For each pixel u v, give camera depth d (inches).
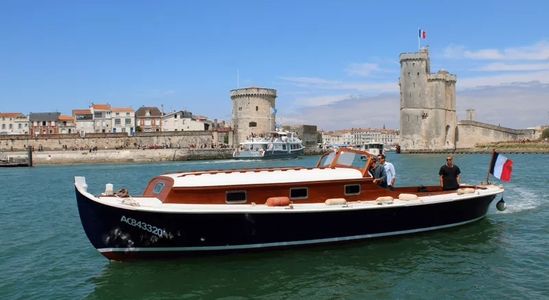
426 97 3956.7
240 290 366.3
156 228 406.3
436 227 522.0
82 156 2765.7
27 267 436.1
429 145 3973.9
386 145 7839.6
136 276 394.6
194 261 427.2
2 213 741.9
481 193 541.6
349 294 357.4
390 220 484.1
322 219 448.5
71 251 491.5
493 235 521.3
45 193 1040.8
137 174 1681.8
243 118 3671.3
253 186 446.0
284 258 437.1
